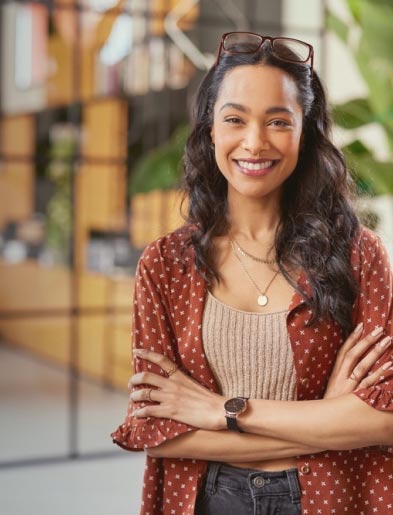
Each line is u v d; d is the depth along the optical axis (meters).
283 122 1.61
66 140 7.46
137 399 1.72
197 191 1.77
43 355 7.67
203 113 1.74
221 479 1.67
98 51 7.12
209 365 1.70
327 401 1.63
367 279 1.71
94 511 4.16
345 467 1.67
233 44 1.66
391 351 1.67
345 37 4.45
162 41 6.64
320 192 1.73
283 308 1.68
